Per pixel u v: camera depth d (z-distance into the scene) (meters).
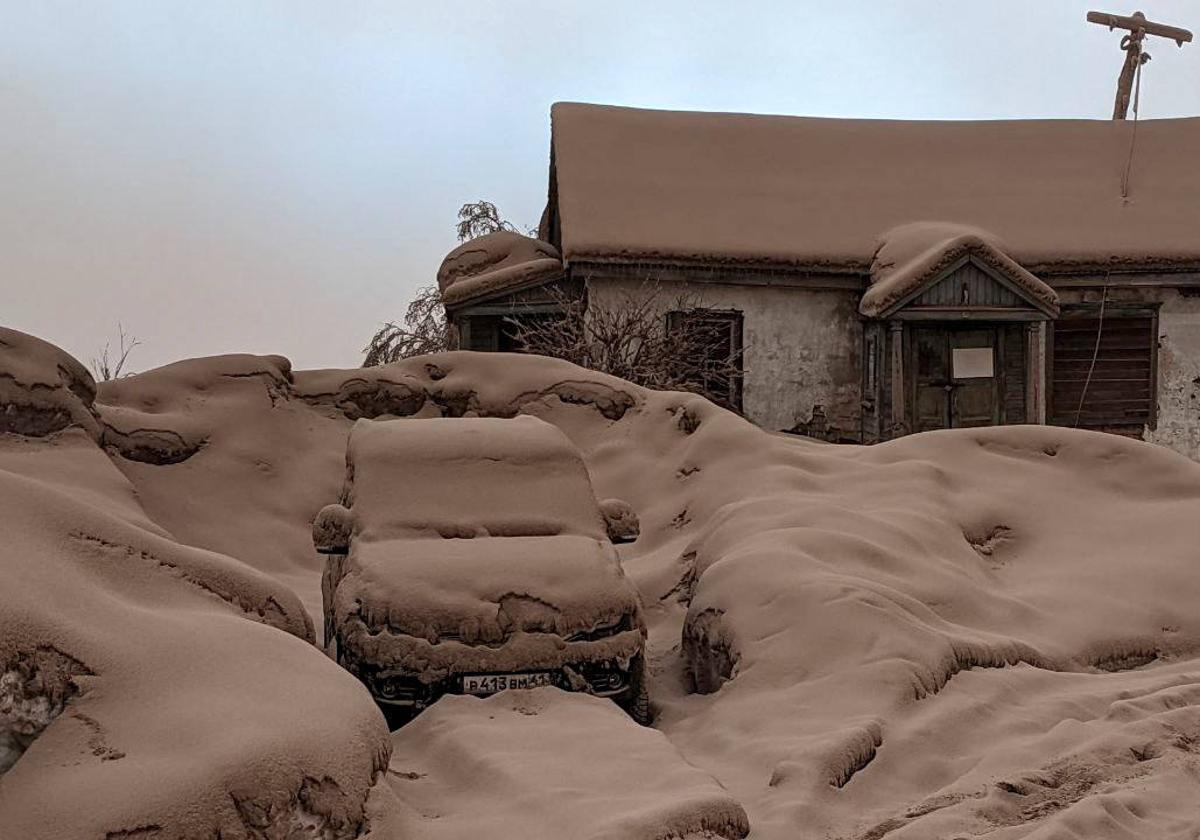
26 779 4.70
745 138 23.61
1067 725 7.05
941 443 12.40
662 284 20.27
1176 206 22.14
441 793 5.82
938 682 7.51
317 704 5.18
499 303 21.08
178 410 12.74
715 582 8.82
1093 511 11.34
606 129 23.06
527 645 7.26
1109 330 21.34
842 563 9.09
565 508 8.38
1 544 5.47
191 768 4.58
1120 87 27.91
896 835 5.58
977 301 19.91
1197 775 6.35
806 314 20.66
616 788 5.62
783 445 12.41
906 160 23.52
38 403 9.80
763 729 7.00
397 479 8.36
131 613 5.49
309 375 13.87
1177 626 9.41
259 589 6.44
